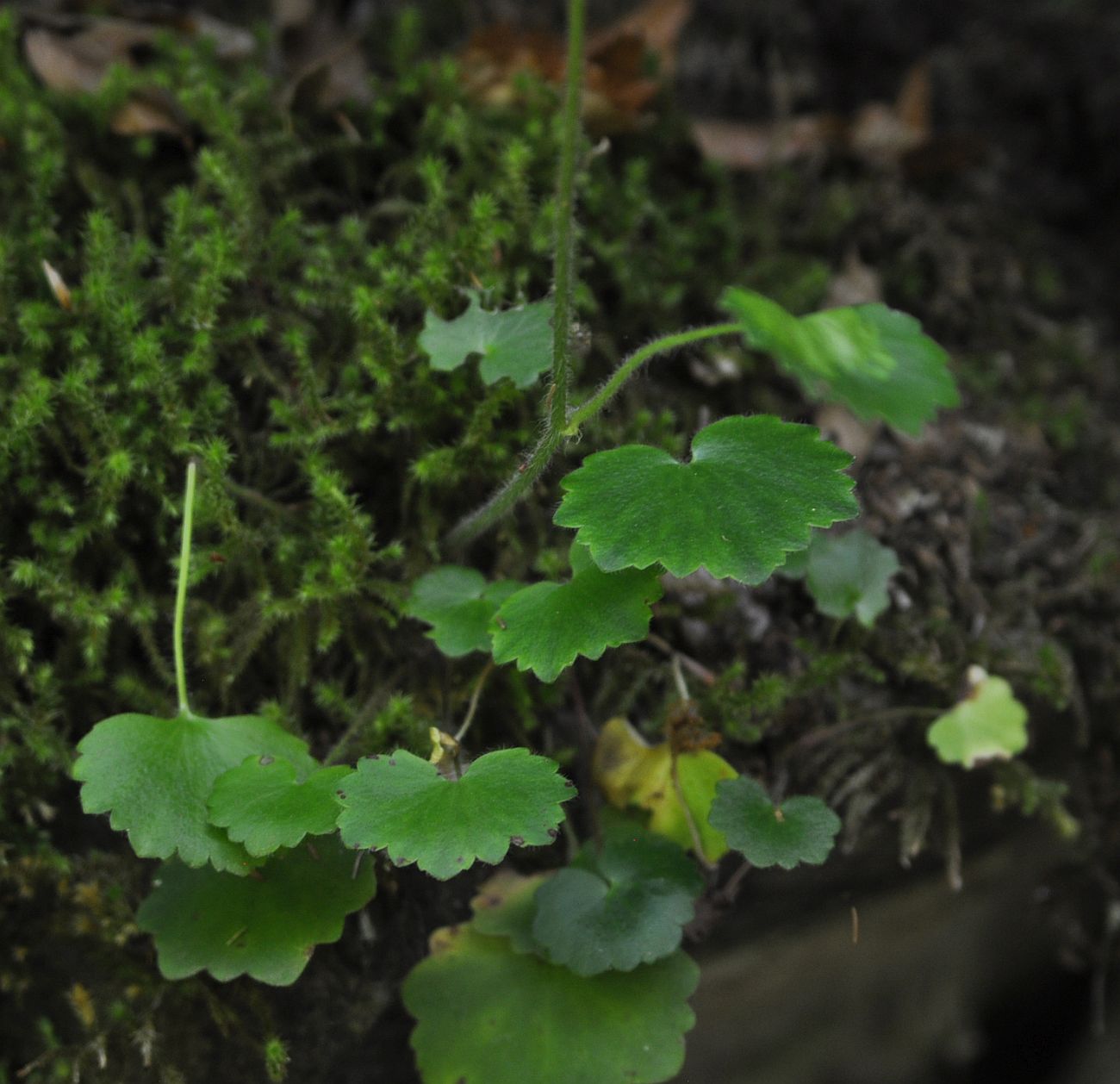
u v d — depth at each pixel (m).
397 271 0.48
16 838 0.45
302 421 0.47
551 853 0.46
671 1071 0.43
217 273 0.47
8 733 0.45
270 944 0.42
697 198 0.54
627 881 0.43
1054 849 0.52
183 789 0.41
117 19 0.53
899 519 0.51
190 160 0.51
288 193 0.51
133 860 0.46
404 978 0.45
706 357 0.52
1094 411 0.57
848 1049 0.56
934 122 0.66
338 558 0.46
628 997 0.43
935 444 0.53
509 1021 0.43
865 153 0.59
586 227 0.51
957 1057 0.60
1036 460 0.54
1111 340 0.61
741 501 0.41
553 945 0.42
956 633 0.50
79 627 0.46
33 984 0.46
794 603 0.49
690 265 0.53
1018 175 0.65
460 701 0.47
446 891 0.45
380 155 0.52
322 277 0.49
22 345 0.47
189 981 0.45
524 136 0.52
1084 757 0.51
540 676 0.41
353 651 0.47
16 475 0.46
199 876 0.43
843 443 0.52
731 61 0.62
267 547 0.47
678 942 0.42
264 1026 0.45
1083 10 0.65
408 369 0.48
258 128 0.52
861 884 0.50
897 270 0.57
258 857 0.40
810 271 0.55
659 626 0.48
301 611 0.46
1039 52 0.66
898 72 0.66
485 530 0.47
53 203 0.50
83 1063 0.45
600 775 0.46
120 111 0.50
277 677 0.47
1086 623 0.52
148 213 0.50
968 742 0.47
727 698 0.47
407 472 0.48
